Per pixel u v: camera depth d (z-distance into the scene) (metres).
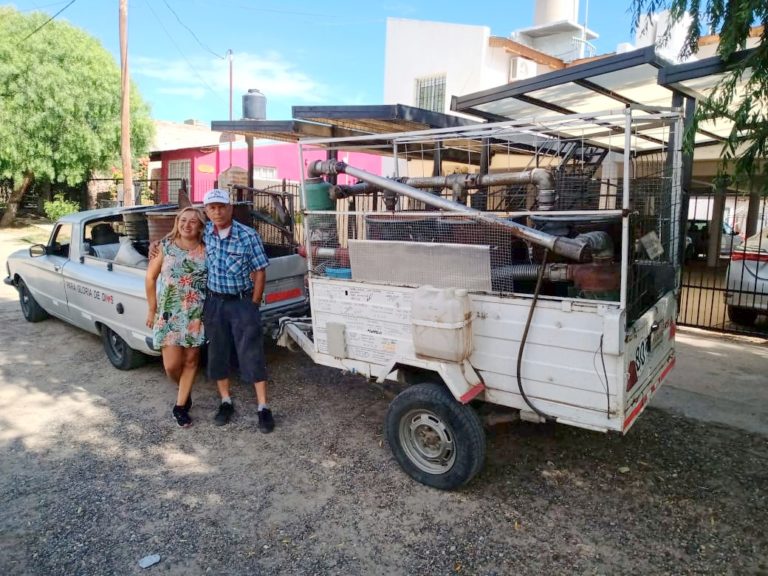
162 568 2.87
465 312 3.16
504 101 5.80
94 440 4.28
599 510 3.33
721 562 2.88
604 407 2.88
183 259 4.27
